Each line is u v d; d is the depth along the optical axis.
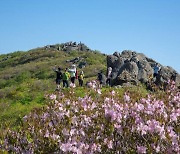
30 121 8.46
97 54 84.31
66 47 95.00
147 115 8.27
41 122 8.40
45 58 84.25
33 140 8.01
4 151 7.83
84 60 71.25
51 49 95.62
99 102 8.95
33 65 73.31
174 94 10.47
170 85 11.65
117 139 7.91
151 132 7.59
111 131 7.84
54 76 61.97
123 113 8.25
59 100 8.84
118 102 8.93
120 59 37.84
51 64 72.19
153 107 8.48
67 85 26.84
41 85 35.19
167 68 34.12
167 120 8.35
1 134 8.45
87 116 8.29
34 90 33.44
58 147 7.54
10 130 8.70
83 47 94.06
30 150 7.91
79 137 7.70
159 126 7.55
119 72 35.19
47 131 7.77
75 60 73.56
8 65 86.62
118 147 7.80
